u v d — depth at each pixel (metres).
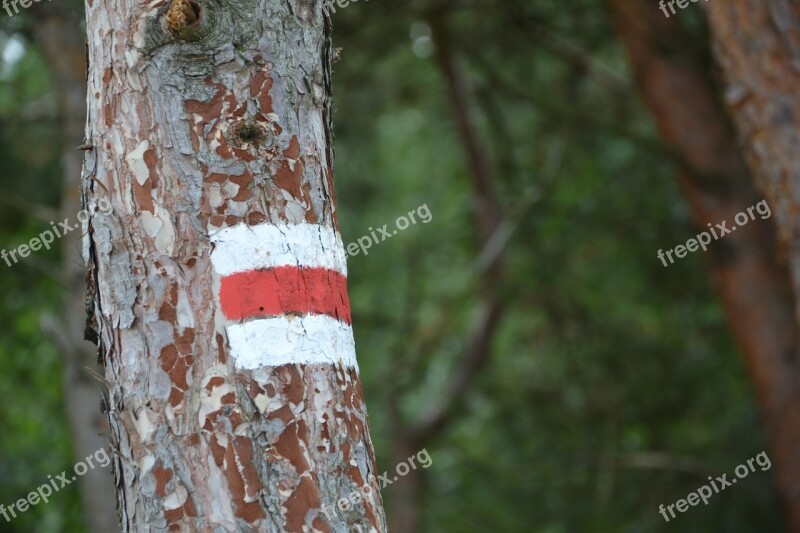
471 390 10.66
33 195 8.02
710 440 9.09
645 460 8.64
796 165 4.24
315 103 2.02
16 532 8.05
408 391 10.62
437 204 11.72
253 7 1.96
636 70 7.08
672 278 8.98
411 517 9.78
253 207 1.90
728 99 4.47
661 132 7.02
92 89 2.00
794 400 6.61
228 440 1.82
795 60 4.24
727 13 4.39
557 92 9.35
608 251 9.37
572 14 8.20
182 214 1.88
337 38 7.96
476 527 10.45
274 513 1.81
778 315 6.70
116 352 1.90
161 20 1.91
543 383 10.37
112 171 1.92
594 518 9.31
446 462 10.81
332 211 2.03
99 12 1.99
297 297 1.90
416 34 9.05
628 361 9.61
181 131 1.90
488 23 8.85
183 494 1.82
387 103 10.38
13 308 8.53
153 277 1.88
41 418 9.09
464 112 9.72
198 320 1.86
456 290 11.05
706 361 9.20
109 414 1.93
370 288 10.92
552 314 9.78
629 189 8.93
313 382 1.88
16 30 6.70
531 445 10.26
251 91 1.93
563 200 9.16
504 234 8.96
